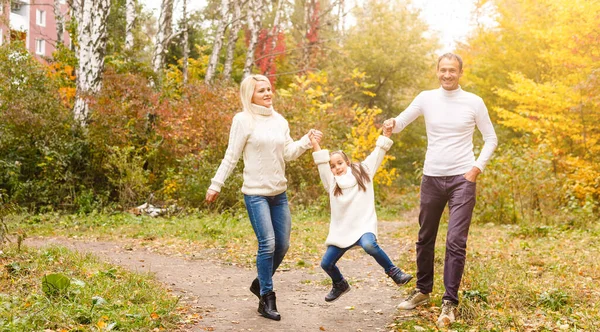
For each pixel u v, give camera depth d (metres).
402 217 15.80
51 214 12.73
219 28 21.25
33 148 13.78
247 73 20.66
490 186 12.41
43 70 15.48
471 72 23.78
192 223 11.38
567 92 14.93
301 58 27.92
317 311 5.16
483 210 12.48
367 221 4.79
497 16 22.08
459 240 4.56
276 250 4.99
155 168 15.03
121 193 13.77
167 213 13.29
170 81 16.31
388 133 5.01
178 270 7.07
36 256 6.63
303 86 17.50
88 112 14.55
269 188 4.80
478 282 5.57
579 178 13.75
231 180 13.79
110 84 14.43
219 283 6.38
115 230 10.67
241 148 4.82
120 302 4.77
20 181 13.54
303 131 15.63
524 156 12.58
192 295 5.68
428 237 4.92
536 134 15.38
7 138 13.49
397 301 5.46
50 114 14.06
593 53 14.77
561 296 5.11
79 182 13.99
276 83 28.30
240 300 5.55
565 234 10.03
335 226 4.86
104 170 14.24
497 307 4.86
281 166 4.88
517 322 4.37
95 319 4.22
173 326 4.41
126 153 13.79
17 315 4.16
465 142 4.74
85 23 14.59
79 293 4.78
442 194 4.77
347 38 29.69
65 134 14.12
